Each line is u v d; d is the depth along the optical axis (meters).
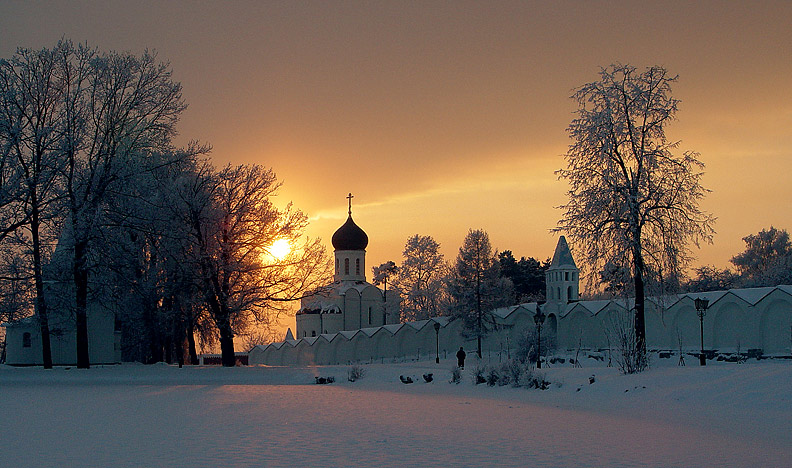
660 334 65.12
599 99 42.34
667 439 16.78
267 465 13.27
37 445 15.95
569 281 85.81
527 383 33.41
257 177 54.38
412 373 48.50
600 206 41.41
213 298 52.34
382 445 15.88
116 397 30.91
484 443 16.17
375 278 124.62
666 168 41.38
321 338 97.25
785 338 55.12
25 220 47.22
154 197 50.50
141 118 51.38
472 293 76.75
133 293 53.12
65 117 47.59
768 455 14.41
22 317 50.62
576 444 15.99
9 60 47.03
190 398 30.30
